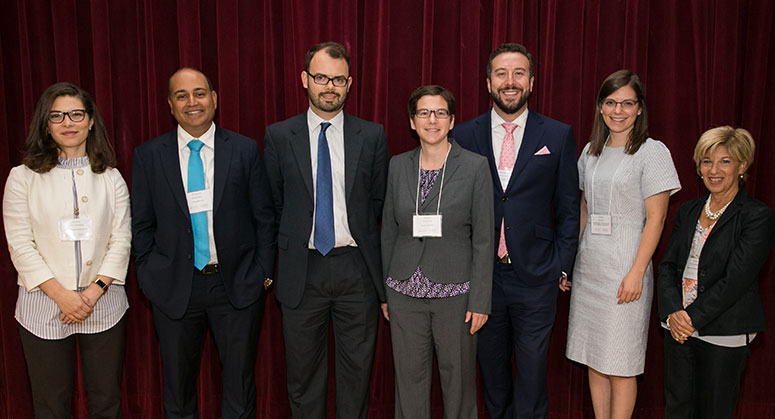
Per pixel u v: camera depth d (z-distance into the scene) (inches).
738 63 109.1
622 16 107.0
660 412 113.9
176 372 87.4
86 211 81.7
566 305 109.8
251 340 90.1
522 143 88.1
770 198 110.0
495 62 87.0
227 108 101.9
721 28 106.7
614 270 87.4
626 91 84.5
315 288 87.5
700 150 81.2
